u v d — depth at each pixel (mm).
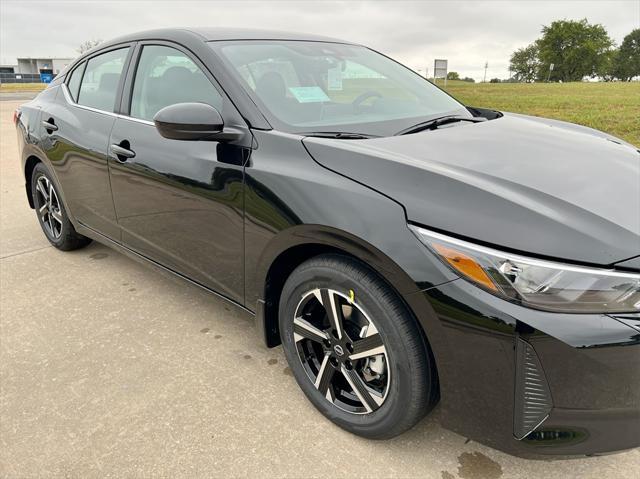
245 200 2143
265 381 2422
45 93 3916
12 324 2949
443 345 1640
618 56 90812
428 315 1637
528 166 1920
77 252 4051
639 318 1464
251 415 2191
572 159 2059
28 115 3889
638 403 1527
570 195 1714
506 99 15141
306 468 1912
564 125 2865
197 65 2510
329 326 2062
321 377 2100
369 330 1848
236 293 2385
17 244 4250
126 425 2137
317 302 2090
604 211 1648
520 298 1506
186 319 2994
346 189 1814
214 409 2229
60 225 3959
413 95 2910
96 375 2471
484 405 1639
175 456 1971
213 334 2832
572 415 1537
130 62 2965
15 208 5305
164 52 2740
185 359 2600
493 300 1529
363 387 1948
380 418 1915
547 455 1603
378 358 1882
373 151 1909
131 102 2887
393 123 2439
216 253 2395
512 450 1643
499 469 1913
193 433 2088
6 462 1951
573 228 1541
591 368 1475
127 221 2959
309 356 2199
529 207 1589
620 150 2322
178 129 2084
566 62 76625
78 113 3303
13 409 2238
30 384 2406
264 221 2070
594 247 1507
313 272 1965
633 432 1562
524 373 1534
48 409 2236
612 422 1544
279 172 2016
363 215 1743
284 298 2145
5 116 14984
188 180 2393
